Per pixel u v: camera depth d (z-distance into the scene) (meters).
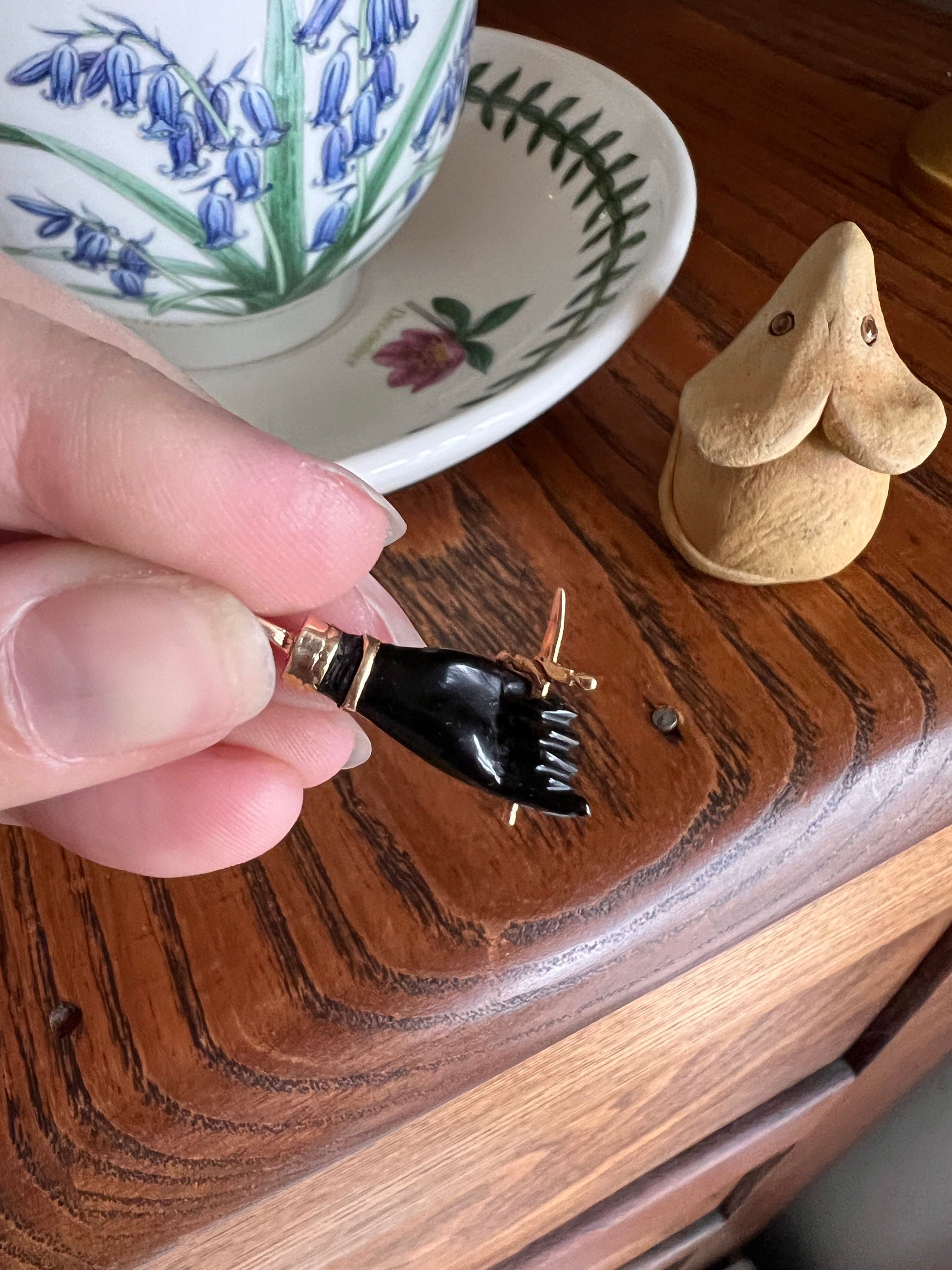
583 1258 0.26
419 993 0.12
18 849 0.14
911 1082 0.27
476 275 0.22
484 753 0.11
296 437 0.19
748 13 0.31
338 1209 0.15
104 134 0.15
